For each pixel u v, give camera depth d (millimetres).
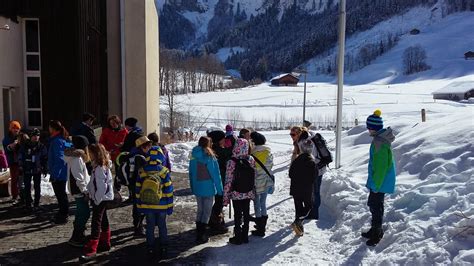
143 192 6418
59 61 14250
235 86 125000
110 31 18094
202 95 94312
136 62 17891
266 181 7426
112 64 18172
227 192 7086
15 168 9406
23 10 14141
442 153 7875
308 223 8047
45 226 8008
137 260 6512
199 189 7148
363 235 6484
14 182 9430
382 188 6195
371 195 6336
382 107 68125
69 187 6824
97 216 6598
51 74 14266
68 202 8938
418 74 154750
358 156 11836
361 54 189000
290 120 53062
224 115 58094
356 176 9664
